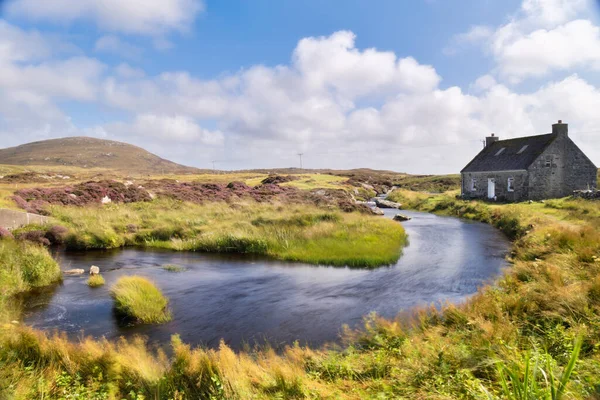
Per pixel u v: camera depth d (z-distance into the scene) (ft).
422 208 152.15
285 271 53.11
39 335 26.32
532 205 107.55
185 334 31.37
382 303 38.55
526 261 43.52
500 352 19.35
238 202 119.14
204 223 82.28
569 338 19.58
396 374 19.39
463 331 25.49
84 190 111.45
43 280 44.50
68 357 23.09
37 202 91.71
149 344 29.19
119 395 20.15
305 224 80.74
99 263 57.31
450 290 42.75
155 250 68.18
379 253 60.64
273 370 21.25
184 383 20.68
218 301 39.88
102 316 35.01
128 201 117.50
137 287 38.11
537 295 27.55
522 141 144.15
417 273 50.83
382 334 27.14
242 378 20.25
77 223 78.33
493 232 85.35
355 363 22.50
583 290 25.45
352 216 90.63
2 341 23.99
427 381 17.72
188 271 53.01
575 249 40.50
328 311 36.50
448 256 61.31
